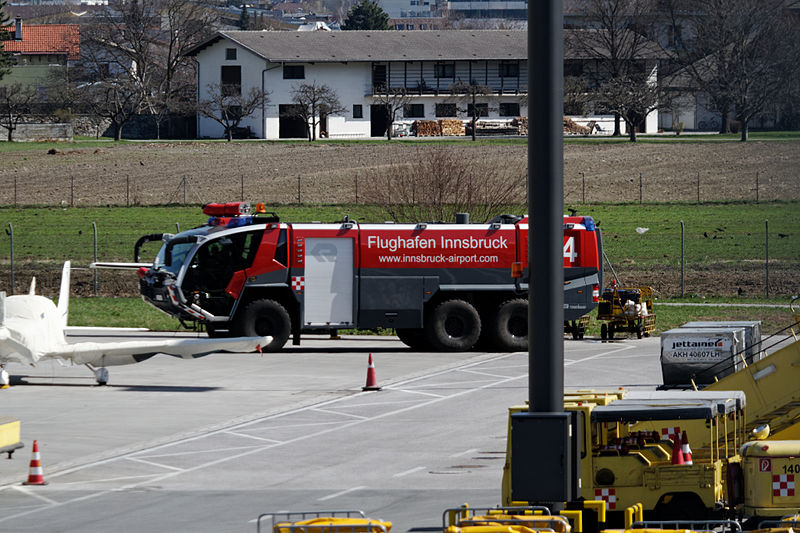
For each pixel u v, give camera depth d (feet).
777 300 465.06
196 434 248.32
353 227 365.40
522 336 370.73
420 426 252.83
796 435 184.65
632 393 175.83
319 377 321.11
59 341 306.76
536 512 135.95
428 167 557.74
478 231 368.27
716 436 160.25
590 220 375.25
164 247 368.27
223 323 364.38
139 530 171.42
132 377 326.44
